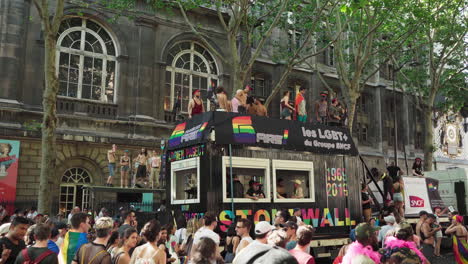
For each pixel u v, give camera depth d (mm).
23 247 5910
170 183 10461
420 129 42188
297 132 10367
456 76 28562
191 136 9734
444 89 29453
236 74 18047
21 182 22312
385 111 39438
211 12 29266
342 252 6641
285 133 10086
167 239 8250
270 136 9773
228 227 8875
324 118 14141
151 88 26922
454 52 29625
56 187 23266
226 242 8352
